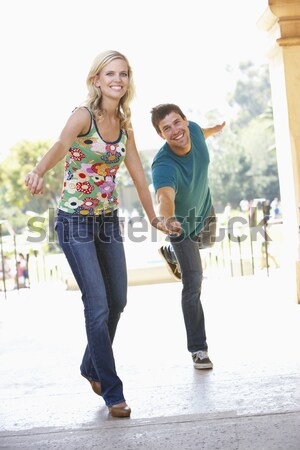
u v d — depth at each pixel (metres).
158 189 7.11
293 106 11.21
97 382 6.38
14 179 58.69
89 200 5.94
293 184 11.28
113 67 5.77
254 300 12.31
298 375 6.79
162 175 7.15
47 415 6.05
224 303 12.32
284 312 10.77
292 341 8.57
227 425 5.15
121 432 5.23
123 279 6.18
